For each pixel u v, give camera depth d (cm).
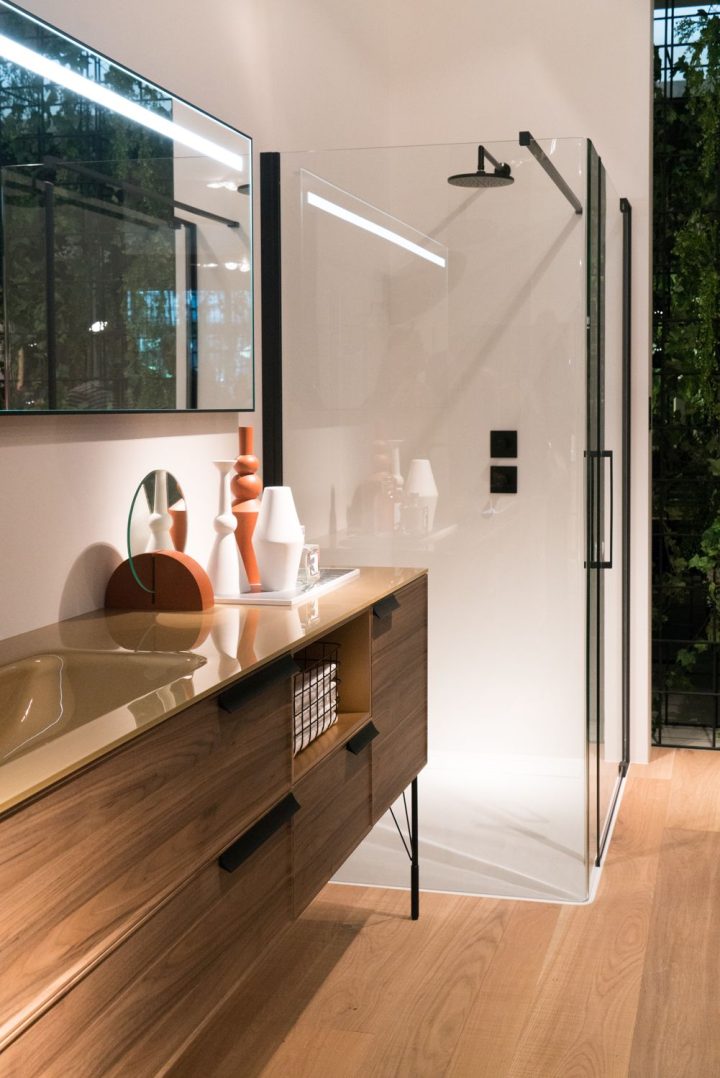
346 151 322
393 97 435
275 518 259
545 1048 238
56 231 216
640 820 378
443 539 328
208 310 279
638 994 260
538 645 321
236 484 265
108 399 236
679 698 463
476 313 318
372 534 333
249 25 314
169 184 259
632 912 304
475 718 326
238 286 296
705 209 443
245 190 298
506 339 316
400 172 319
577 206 306
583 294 308
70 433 230
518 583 322
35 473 219
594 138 419
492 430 321
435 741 329
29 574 218
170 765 161
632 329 423
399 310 324
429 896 314
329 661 250
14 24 202
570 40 418
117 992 148
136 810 152
